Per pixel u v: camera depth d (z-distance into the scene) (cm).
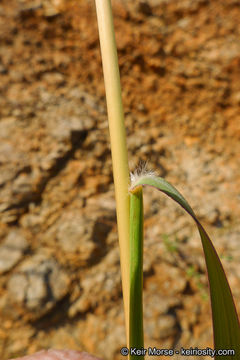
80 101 63
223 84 68
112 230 57
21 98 60
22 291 49
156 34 67
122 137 11
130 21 66
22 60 62
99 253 55
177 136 68
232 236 61
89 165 60
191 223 62
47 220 55
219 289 11
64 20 64
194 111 69
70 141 59
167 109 68
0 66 60
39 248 53
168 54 67
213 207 63
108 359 49
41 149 58
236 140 69
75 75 65
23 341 47
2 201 54
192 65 67
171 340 50
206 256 11
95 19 65
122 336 50
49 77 63
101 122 63
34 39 63
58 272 52
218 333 11
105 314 51
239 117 69
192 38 67
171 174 65
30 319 49
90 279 53
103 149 62
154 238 59
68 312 50
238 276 58
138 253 12
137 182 11
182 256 58
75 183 58
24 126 58
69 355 20
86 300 52
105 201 59
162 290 54
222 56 67
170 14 67
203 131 69
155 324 51
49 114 60
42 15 64
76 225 55
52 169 57
